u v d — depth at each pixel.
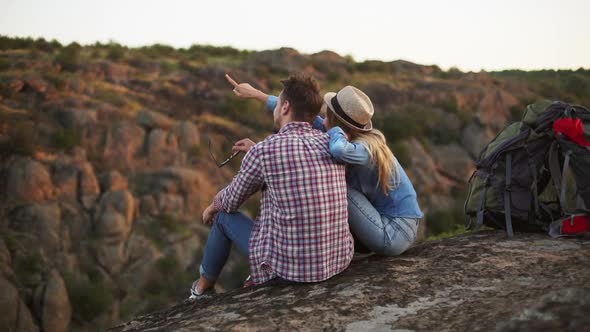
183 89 34.47
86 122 28.16
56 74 31.69
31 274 21.36
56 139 26.83
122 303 21.86
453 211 32.78
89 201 25.27
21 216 23.55
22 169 24.73
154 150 28.48
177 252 24.20
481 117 39.59
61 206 24.72
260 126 33.22
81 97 29.94
